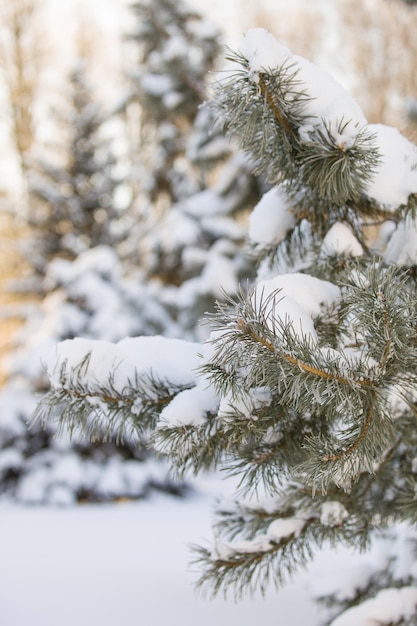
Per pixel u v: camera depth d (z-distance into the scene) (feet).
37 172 36.63
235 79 4.18
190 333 22.56
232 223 22.95
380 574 6.50
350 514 5.13
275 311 3.80
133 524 16.16
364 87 51.93
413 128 6.31
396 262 4.97
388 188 4.69
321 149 4.28
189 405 4.14
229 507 5.78
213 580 5.18
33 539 13.44
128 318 24.68
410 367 3.76
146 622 7.14
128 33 27.86
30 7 50.78
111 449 24.11
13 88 49.88
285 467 4.52
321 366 3.48
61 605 7.96
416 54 50.16
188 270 22.99
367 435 3.62
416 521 4.83
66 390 4.34
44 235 36.27
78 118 36.27
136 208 35.76
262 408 4.00
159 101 24.99
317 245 5.36
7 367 25.30
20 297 38.93
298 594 7.77
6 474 23.31
